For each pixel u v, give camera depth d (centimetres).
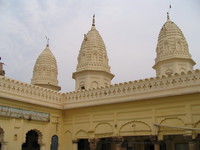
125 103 1034
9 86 980
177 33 1507
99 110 1106
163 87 944
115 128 1034
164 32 1535
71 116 1196
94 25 1747
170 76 938
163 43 1504
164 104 944
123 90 1041
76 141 1147
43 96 1127
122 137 1020
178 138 1108
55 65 1853
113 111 1062
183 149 1086
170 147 1113
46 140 1113
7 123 962
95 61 1567
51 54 1875
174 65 1418
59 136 1187
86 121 1136
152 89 968
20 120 1009
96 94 1118
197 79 879
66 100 1216
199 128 850
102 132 1073
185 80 903
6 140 944
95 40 1639
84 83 1536
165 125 898
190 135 862
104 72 1555
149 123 960
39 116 1095
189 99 892
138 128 982
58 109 1198
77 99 1175
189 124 871
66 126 1202
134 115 1004
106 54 1661
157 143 930
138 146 1224
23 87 1038
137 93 999
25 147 1228
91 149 1085
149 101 977
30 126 1055
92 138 1090
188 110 886
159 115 945
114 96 1058
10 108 974
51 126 1150
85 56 1595
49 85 1742
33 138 1268
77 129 1155
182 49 1467
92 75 1539
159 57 1488
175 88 915
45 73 1770
